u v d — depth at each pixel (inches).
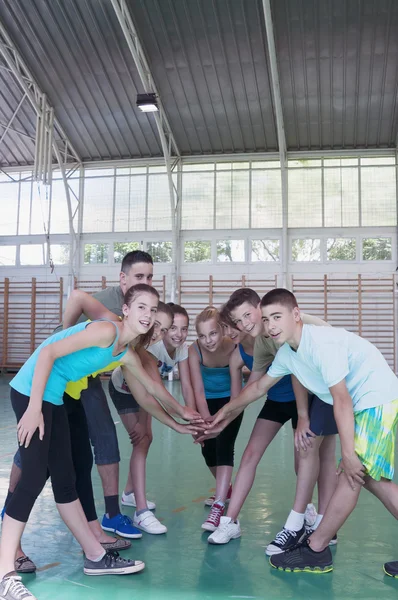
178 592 83.6
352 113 483.5
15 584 77.6
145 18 410.9
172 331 116.1
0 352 585.6
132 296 86.2
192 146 535.2
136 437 117.0
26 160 568.7
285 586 86.1
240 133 515.8
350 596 82.5
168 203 551.2
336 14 396.5
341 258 525.3
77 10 409.4
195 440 116.3
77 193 569.0
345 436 84.6
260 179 537.6
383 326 513.3
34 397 79.4
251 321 101.5
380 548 103.7
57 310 571.8
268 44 398.3
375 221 519.5
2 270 583.2
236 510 108.8
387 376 89.0
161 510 127.6
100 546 91.4
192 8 402.0
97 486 147.7
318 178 528.4
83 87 475.5
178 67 450.3
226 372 125.5
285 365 95.4
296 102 476.7
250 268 536.7
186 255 547.8
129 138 532.7
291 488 146.9
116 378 117.6
